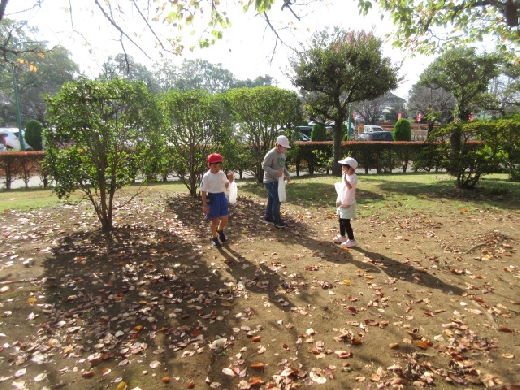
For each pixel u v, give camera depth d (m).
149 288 4.29
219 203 5.58
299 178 14.70
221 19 5.11
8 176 13.25
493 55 17.25
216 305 3.87
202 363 2.93
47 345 3.18
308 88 13.80
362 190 10.81
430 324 3.47
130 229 6.63
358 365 2.88
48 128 5.88
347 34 13.34
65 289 4.25
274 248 5.68
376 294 4.09
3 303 3.88
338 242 5.94
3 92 40.94
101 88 5.90
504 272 4.73
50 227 6.72
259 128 11.72
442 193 10.10
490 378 2.70
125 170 6.45
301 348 3.10
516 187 10.65
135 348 3.11
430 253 5.41
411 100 44.81
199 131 9.09
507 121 9.14
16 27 7.49
